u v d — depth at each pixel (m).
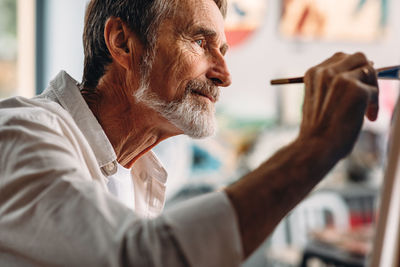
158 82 0.78
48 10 2.55
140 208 0.97
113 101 0.83
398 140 0.54
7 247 0.52
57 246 0.48
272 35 3.48
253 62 3.44
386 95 3.45
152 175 0.99
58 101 0.80
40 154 0.54
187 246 0.47
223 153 3.24
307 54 3.57
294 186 0.51
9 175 0.54
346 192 3.26
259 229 0.49
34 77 2.58
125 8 0.80
